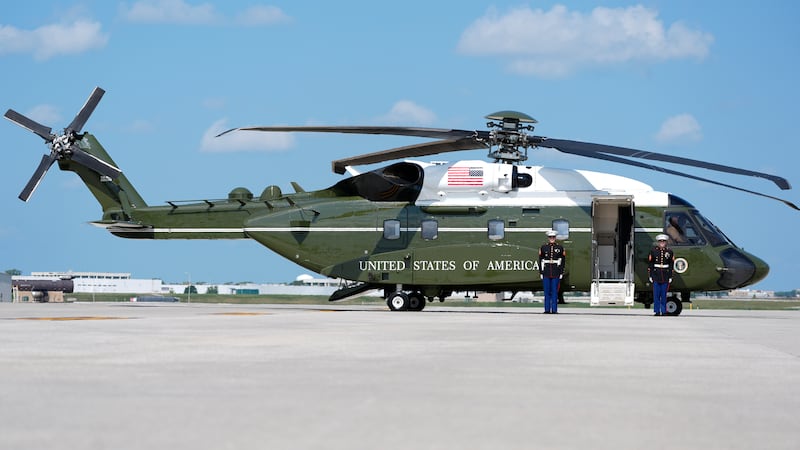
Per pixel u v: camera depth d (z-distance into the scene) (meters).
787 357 11.00
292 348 11.38
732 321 23.83
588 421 5.69
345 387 7.34
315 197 31.14
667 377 8.48
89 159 33.59
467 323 19.38
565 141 27.25
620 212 29.58
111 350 10.85
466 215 29.48
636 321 22.47
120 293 150.38
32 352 10.49
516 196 29.44
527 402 6.57
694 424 5.63
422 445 4.74
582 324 19.89
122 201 33.59
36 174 33.78
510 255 29.00
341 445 4.70
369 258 29.86
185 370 8.55
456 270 29.33
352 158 28.69
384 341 12.91
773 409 6.39
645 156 26.16
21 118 33.94
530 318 23.47
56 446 4.55
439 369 8.91
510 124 26.94
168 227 32.72
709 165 25.64
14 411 5.84
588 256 28.78
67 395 6.67
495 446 4.74
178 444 4.66
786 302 111.38
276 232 30.52
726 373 8.96
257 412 5.89
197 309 32.69
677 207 29.05
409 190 30.09
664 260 27.42
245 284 161.88
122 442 4.70
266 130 26.19
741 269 28.55
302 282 164.62
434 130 26.53
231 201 32.12
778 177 24.73
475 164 29.70
